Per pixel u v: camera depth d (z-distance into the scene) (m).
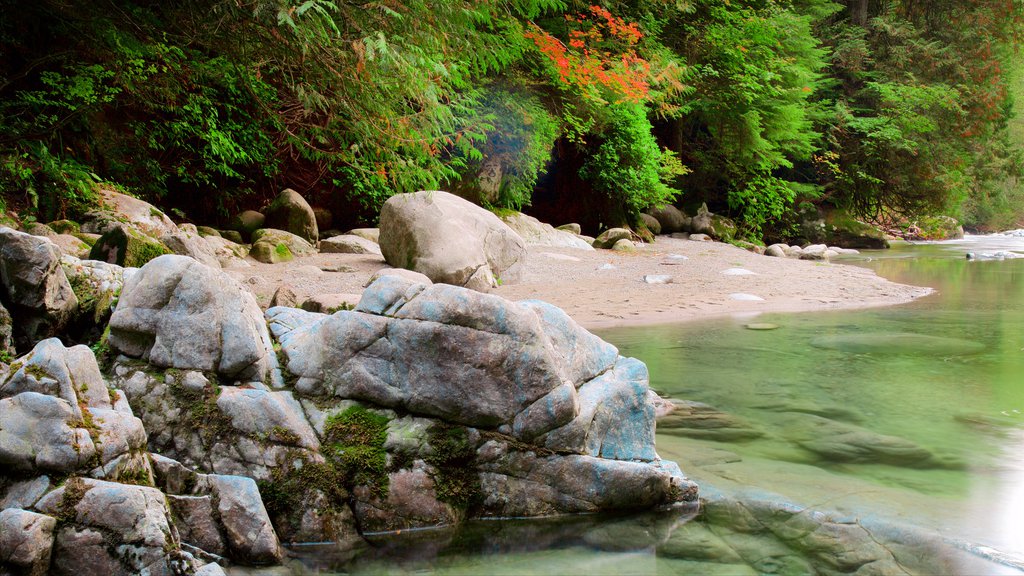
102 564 2.35
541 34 13.56
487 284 10.13
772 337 7.13
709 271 12.78
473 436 3.11
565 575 2.58
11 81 9.20
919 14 28.89
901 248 24.33
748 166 22.52
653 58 17.67
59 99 10.06
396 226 10.41
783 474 3.50
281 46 6.65
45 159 8.97
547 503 3.11
